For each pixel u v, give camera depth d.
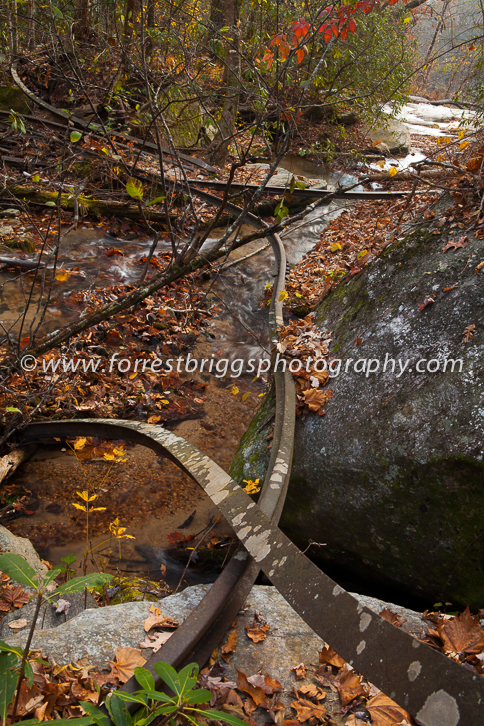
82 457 3.62
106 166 7.51
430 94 24.89
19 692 1.34
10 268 5.98
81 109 8.73
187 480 3.62
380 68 10.59
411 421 2.55
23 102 9.12
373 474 2.58
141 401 4.30
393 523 2.52
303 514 2.90
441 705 1.20
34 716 1.41
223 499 2.05
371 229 7.66
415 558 2.48
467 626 1.95
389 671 1.31
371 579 2.81
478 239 3.02
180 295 6.12
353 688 1.65
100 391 4.25
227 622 1.83
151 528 3.20
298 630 1.90
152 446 2.73
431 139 16.19
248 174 9.71
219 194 8.48
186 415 4.31
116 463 3.69
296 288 6.51
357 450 2.68
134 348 4.97
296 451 3.01
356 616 1.44
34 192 7.14
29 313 5.18
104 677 1.57
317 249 7.84
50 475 3.51
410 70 12.27
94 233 7.23
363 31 9.90
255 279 6.90
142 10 3.55
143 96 8.12
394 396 2.71
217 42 5.49
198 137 10.37
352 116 14.23
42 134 8.51
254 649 1.79
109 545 3.02
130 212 7.54
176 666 1.54
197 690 1.24
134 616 1.87
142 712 1.40
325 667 1.73
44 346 3.58
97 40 8.74
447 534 2.34
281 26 4.96
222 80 8.73
